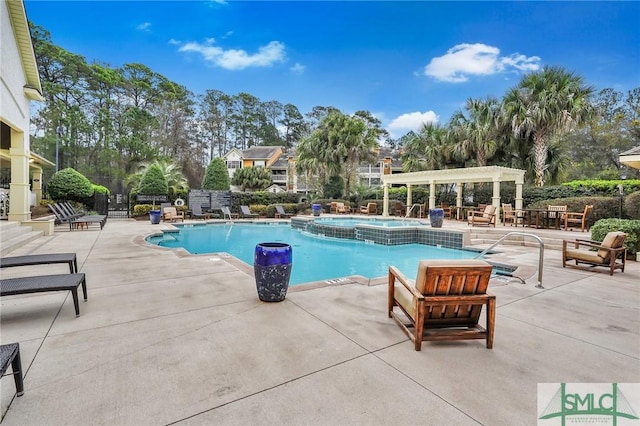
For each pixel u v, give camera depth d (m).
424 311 2.86
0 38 8.24
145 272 5.51
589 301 4.35
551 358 2.77
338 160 22.73
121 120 33.28
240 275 5.35
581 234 10.73
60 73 30.11
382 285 4.88
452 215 17.89
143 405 2.05
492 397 2.21
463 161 20.28
